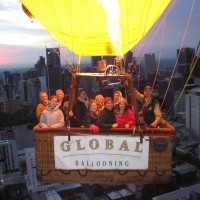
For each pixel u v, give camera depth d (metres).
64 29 4.99
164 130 4.96
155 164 5.06
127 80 4.95
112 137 5.03
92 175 5.16
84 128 5.03
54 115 5.48
